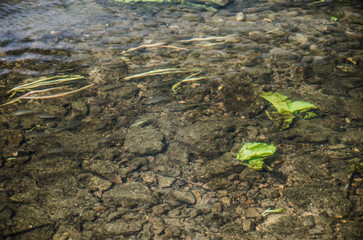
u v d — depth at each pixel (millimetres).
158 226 1971
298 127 2229
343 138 2184
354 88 2375
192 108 2314
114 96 2359
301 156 2137
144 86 2410
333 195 2025
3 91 2359
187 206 2018
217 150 2164
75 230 1956
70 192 2041
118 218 1986
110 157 2141
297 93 2359
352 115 2262
